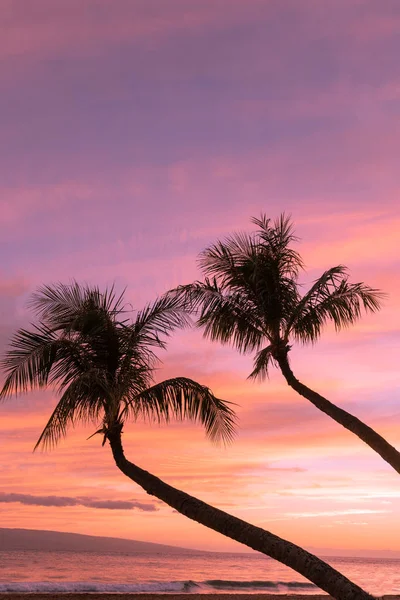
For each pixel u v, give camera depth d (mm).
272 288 15570
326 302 15617
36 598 26469
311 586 50344
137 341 12031
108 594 29234
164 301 12414
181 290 15797
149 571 68188
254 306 15781
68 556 99875
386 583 59344
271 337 15648
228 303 15750
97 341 11945
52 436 11336
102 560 92812
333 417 15094
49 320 12320
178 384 11922
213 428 12148
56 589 38906
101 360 11969
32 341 11797
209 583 48031
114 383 11547
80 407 11492
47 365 11727
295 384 15539
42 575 58031
